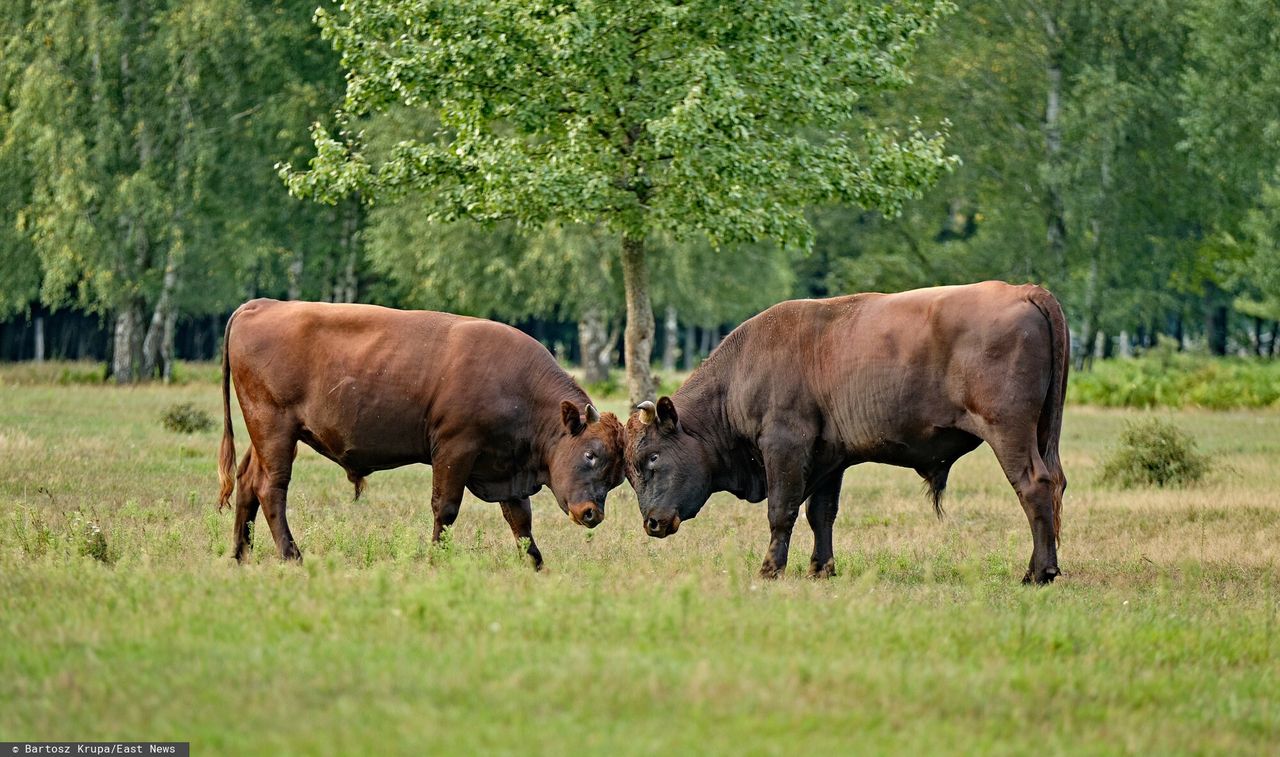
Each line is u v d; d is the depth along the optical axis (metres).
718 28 33.59
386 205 67.12
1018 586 17.73
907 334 18.55
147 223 65.88
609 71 32.97
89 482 27.22
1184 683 12.35
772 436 19.27
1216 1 66.94
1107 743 10.38
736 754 9.55
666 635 12.87
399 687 10.98
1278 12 65.81
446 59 33.22
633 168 34.53
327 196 35.84
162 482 27.77
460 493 18.80
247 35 65.69
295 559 18.52
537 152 34.88
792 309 19.61
